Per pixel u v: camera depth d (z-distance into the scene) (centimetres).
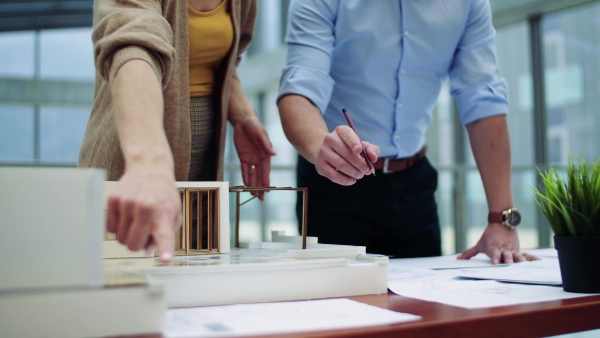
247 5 119
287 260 72
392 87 138
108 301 50
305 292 69
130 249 56
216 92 117
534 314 62
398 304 66
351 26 132
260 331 50
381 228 143
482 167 138
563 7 451
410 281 87
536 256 123
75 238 50
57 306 49
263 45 449
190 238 91
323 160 102
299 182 147
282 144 391
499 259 118
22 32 347
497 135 135
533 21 473
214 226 89
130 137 64
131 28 76
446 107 488
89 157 102
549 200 80
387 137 141
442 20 134
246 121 129
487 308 63
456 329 56
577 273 76
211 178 122
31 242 49
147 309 51
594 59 443
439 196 352
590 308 67
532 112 475
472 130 140
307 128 116
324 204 142
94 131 102
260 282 67
